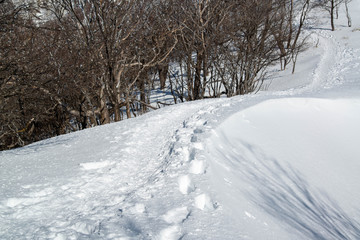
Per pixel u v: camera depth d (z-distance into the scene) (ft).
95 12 40.81
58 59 38.29
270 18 73.77
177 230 10.55
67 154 17.76
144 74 63.00
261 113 29.01
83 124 48.78
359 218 17.13
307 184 18.80
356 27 133.28
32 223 10.61
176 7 56.90
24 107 42.29
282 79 98.22
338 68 90.99
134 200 12.59
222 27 60.34
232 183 15.20
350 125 31.73
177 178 14.53
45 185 13.35
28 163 15.93
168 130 23.88
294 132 26.58
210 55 59.52
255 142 22.33
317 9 160.45
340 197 18.75
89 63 40.32
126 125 25.07
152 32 49.44
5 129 40.75
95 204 12.45
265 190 16.01
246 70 63.52
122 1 41.19
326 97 41.06
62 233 10.05
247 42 64.69
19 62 31.40
